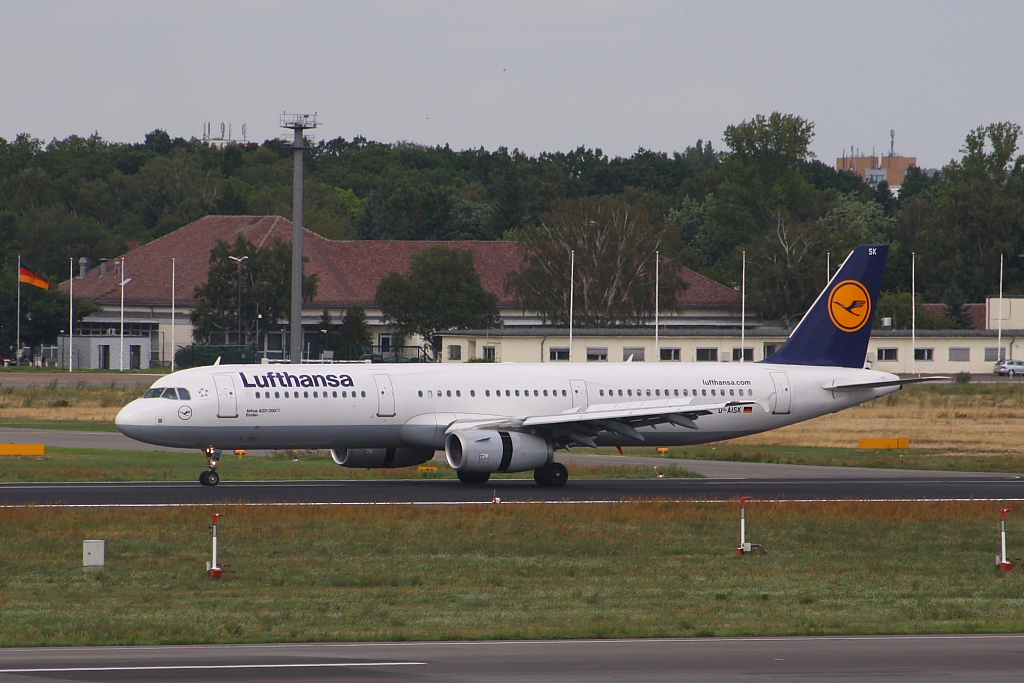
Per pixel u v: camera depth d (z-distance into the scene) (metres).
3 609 97.19
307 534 134.00
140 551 123.56
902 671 73.88
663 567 121.06
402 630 89.81
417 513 147.50
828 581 115.00
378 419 190.75
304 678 71.12
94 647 82.81
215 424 182.25
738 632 89.38
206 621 92.56
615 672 73.25
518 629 90.25
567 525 142.12
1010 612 100.19
